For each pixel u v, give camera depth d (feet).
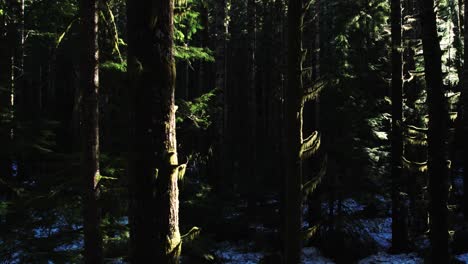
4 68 34.99
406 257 45.19
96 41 25.61
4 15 40.70
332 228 47.55
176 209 14.51
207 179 51.55
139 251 13.92
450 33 77.87
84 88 25.34
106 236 29.86
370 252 46.55
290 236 19.72
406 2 71.72
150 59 13.97
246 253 43.47
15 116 31.32
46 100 118.52
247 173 65.51
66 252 27.76
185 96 98.32
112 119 32.89
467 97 44.55
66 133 67.62
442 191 28.71
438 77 28.63
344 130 48.75
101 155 29.37
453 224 46.62
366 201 48.57
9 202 27.61
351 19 57.21
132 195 14.10
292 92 19.69
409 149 54.29
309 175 49.52
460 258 41.14
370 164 49.55
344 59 51.55
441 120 28.76
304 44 54.39
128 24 14.29
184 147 54.13
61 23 39.55
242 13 103.60
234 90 106.32
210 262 38.68
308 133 54.54
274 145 80.23
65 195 29.99
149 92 13.94
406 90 57.98
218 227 44.88
